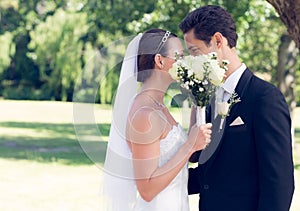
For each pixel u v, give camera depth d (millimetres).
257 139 2773
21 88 35125
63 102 32156
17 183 10266
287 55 15047
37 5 34188
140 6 14117
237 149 2826
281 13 4332
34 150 14789
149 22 12617
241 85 2863
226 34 2891
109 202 2994
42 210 8211
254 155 2812
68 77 30625
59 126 21172
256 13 12578
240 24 12539
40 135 18234
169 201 2869
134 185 2943
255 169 2818
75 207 8383
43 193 9398
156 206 2850
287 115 2787
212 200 2908
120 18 14312
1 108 28391
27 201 8789
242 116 2816
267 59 15750
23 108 28453
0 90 34906
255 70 15828
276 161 2721
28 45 32000
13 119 23203
